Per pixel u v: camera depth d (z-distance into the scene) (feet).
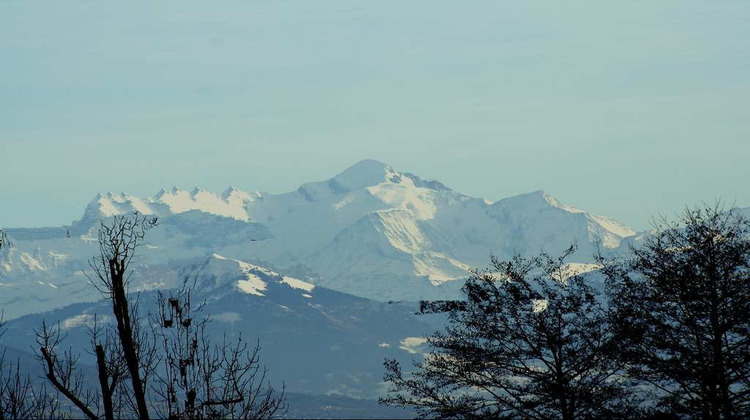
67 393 304.50
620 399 462.60
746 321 426.92
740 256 433.07
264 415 309.83
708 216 453.17
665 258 449.48
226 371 312.50
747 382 433.89
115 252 301.02
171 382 306.76
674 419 432.25
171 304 310.04
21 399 316.81
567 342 465.88
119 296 299.17
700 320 436.35
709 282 433.89
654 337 440.86
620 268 466.29
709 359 433.07
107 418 296.71
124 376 309.01
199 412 303.48
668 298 443.32
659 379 446.60
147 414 294.46
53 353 309.83
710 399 430.20
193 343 310.86
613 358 453.99
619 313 451.53
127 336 297.53
